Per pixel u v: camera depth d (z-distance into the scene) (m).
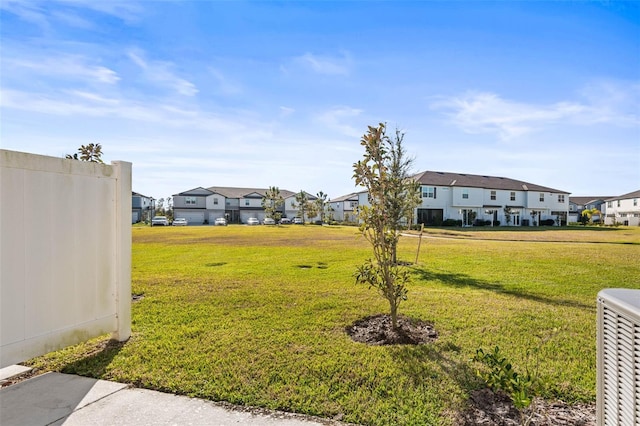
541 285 6.60
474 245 15.55
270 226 40.56
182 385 2.75
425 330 4.06
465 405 2.45
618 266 8.99
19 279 2.76
